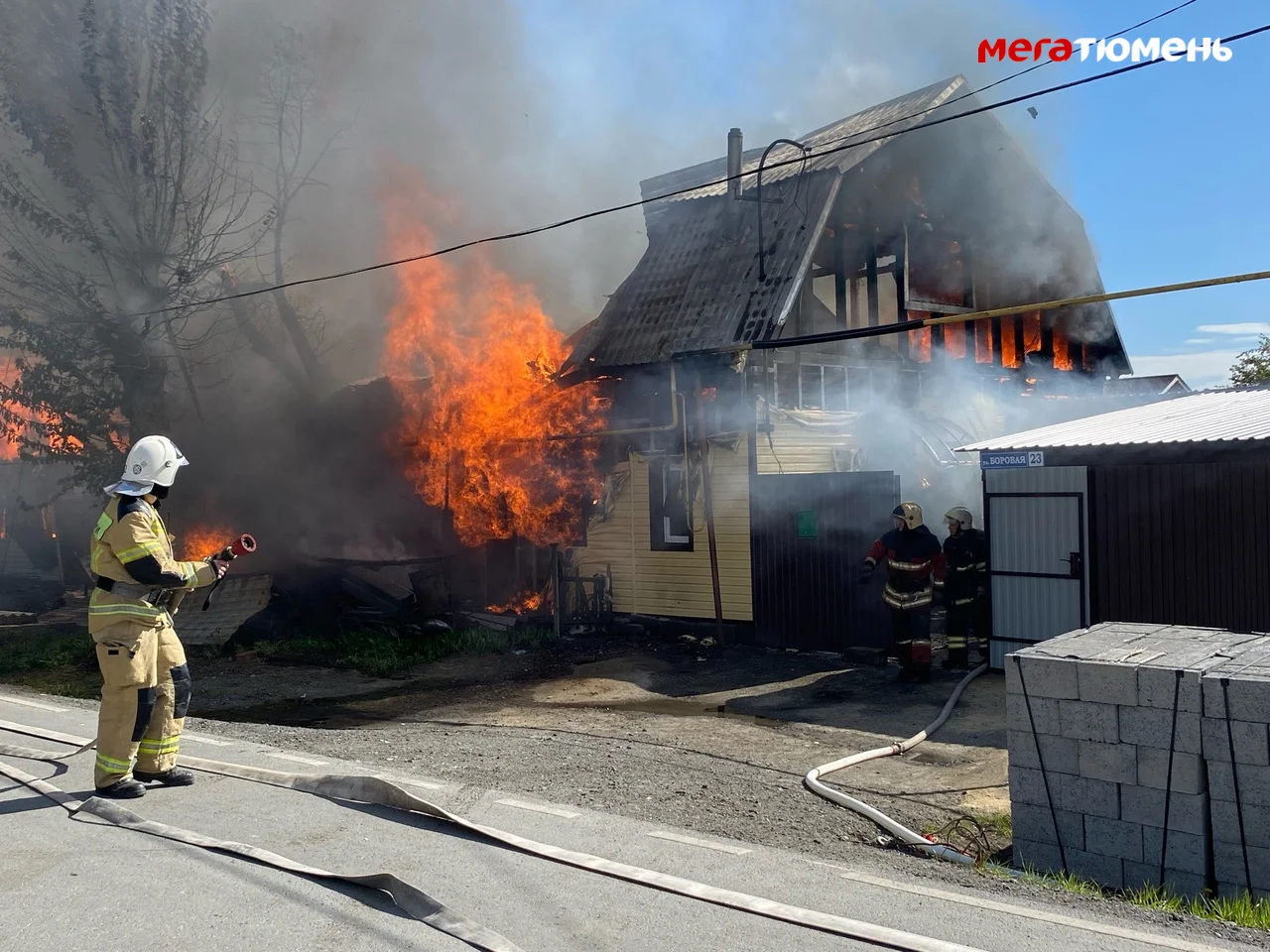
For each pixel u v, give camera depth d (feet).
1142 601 30.14
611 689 33.40
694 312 43.42
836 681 33.45
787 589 39.06
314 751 21.34
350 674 37.99
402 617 44.55
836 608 37.76
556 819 15.60
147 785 17.11
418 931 11.13
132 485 16.24
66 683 37.09
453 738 24.72
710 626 41.47
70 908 11.73
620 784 19.84
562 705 31.22
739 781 21.02
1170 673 15.81
